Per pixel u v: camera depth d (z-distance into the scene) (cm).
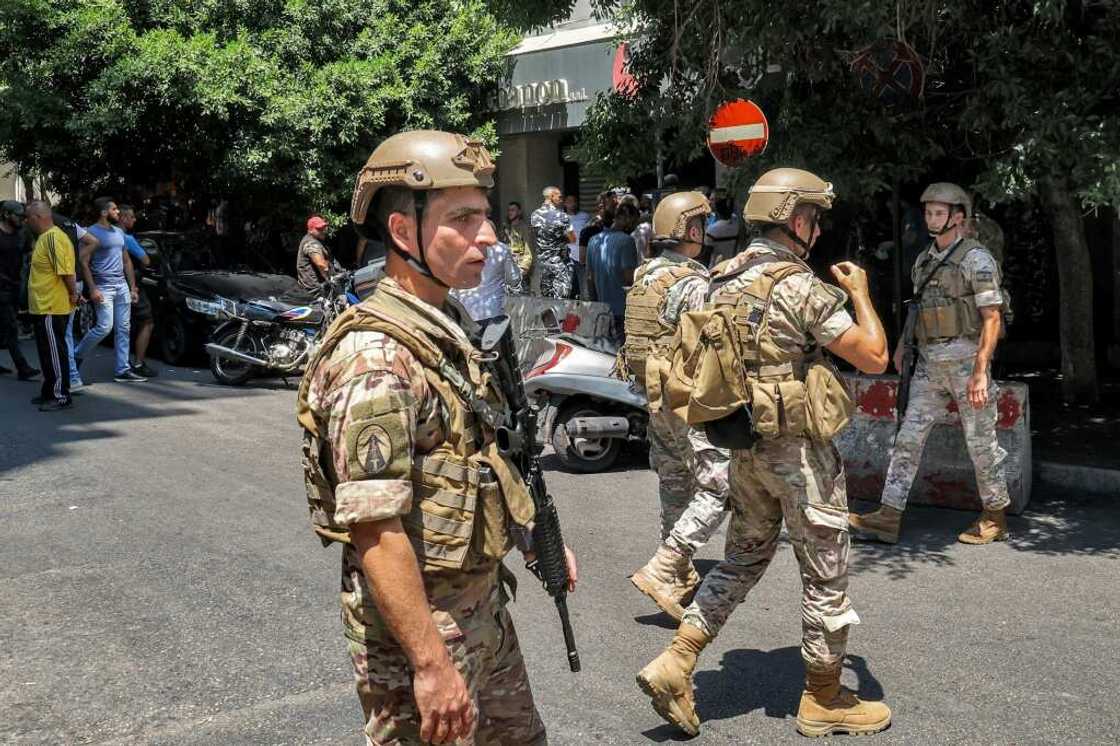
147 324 1242
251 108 1562
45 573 586
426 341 248
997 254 823
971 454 632
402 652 252
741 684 452
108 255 1175
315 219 1248
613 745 401
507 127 1730
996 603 539
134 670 465
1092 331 936
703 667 470
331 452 246
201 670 464
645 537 657
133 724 418
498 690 279
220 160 1609
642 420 820
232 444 896
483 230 261
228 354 1185
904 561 605
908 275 1103
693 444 510
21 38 1556
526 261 1644
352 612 255
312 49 1672
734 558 415
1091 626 507
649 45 891
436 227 256
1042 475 759
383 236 262
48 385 1049
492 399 266
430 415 246
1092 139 651
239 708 430
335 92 1614
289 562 600
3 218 1200
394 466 236
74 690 447
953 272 620
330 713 425
